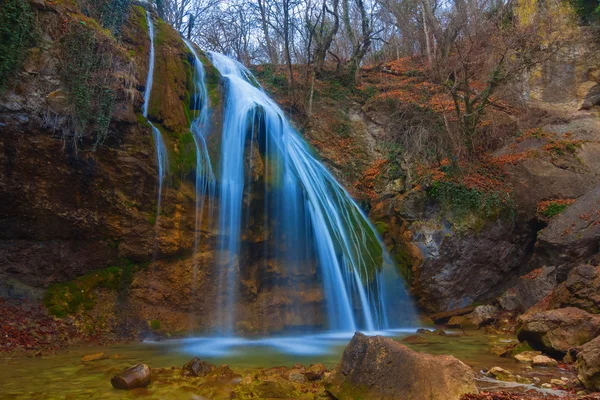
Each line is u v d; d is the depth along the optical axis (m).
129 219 9.80
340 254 12.52
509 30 19.05
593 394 5.41
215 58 15.68
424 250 13.34
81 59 9.30
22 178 8.74
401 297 13.31
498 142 17.39
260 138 12.46
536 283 11.98
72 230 9.34
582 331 7.63
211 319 10.35
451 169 14.78
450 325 12.37
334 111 19.44
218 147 11.54
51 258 9.19
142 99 10.34
